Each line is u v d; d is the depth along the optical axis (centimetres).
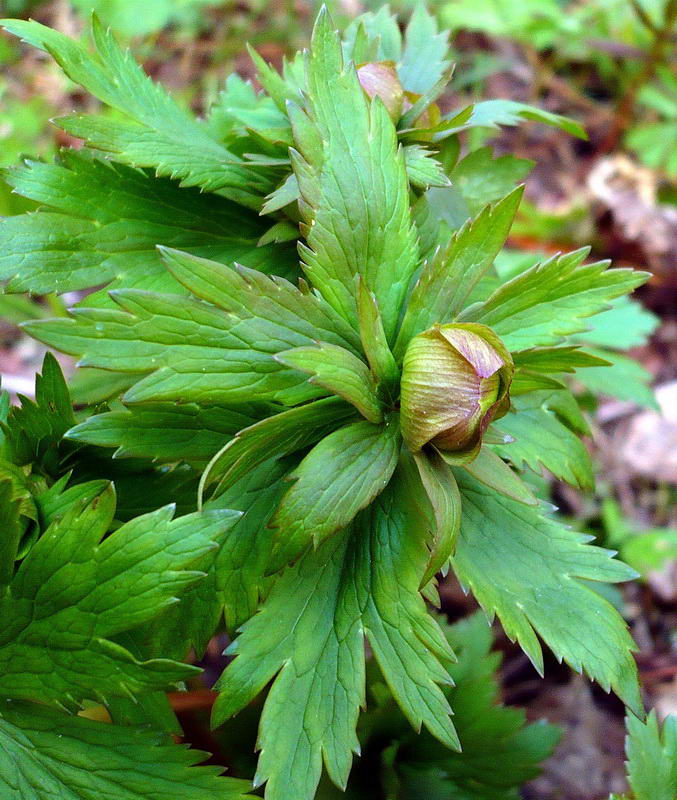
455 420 18
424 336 18
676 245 53
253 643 19
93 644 18
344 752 18
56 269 20
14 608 18
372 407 18
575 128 24
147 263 21
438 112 22
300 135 18
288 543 17
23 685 18
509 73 62
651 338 51
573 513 43
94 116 20
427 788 26
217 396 17
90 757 19
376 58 23
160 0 54
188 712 26
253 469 19
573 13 61
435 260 19
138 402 17
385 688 26
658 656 38
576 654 19
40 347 42
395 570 19
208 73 55
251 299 18
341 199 19
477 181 24
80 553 18
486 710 26
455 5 57
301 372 18
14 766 18
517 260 39
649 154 53
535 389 20
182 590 17
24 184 20
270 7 59
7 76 51
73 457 21
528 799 32
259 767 18
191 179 20
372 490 18
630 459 46
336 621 19
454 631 28
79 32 53
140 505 20
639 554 39
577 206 54
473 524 20
